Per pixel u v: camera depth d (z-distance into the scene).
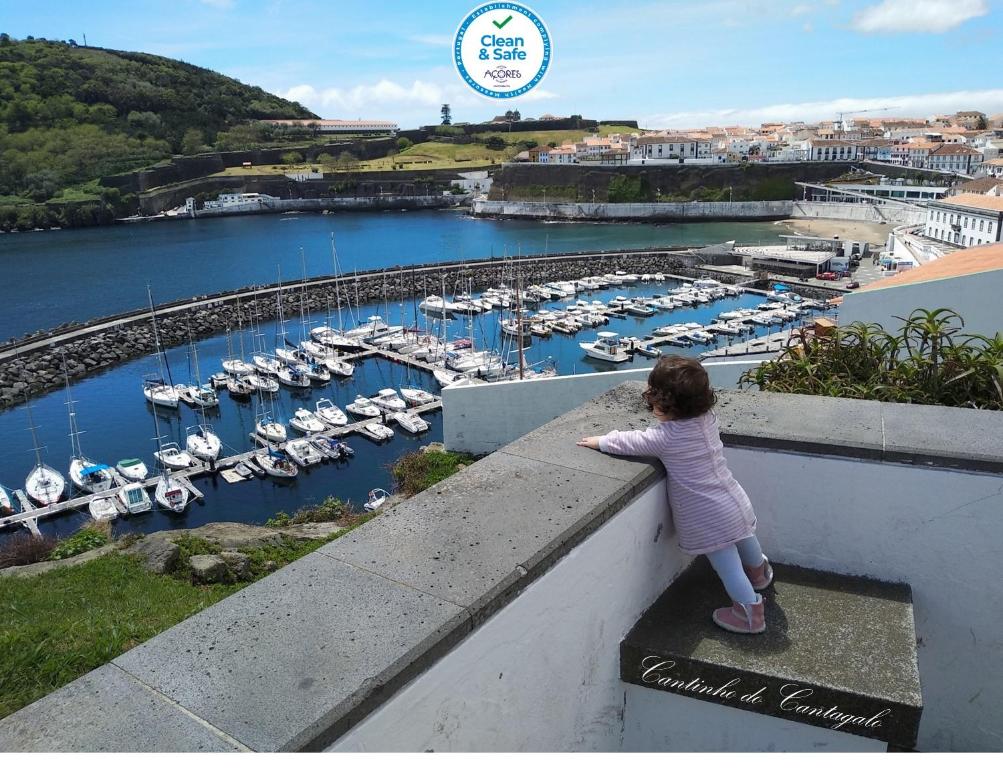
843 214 109.62
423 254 94.31
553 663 2.16
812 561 3.01
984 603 2.77
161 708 1.46
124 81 174.00
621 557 2.47
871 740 2.31
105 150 148.38
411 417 38.91
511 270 78.50
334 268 85.94
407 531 2.14
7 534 28.83
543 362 49.84
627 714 2.65
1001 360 5.03
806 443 2.85
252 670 1.55
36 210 127.94
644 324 60.16
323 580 1.90
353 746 1.48
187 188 148.12
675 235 103.81
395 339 55.88
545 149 147.00
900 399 5.14
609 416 3.13
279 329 61.22
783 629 2.61
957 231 62.03
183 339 57.59
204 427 38.91
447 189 151.75
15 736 1.40
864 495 2.84
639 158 134.25
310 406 43.66
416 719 1.64
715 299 67.56
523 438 2.90
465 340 54.97
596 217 124.12
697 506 2.58
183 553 10.62
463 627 1.72
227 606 1.79
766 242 92.69
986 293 9.05
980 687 2.89
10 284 78.81
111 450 37.75
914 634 2.57
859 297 9.84
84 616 7.70
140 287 76.75
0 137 145.12
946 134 139.88
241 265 88.94
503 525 2.16
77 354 50.78
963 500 2.70
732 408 3.27
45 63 170.25
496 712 1.93
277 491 31.92
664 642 2.54
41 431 40.31
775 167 122.88
